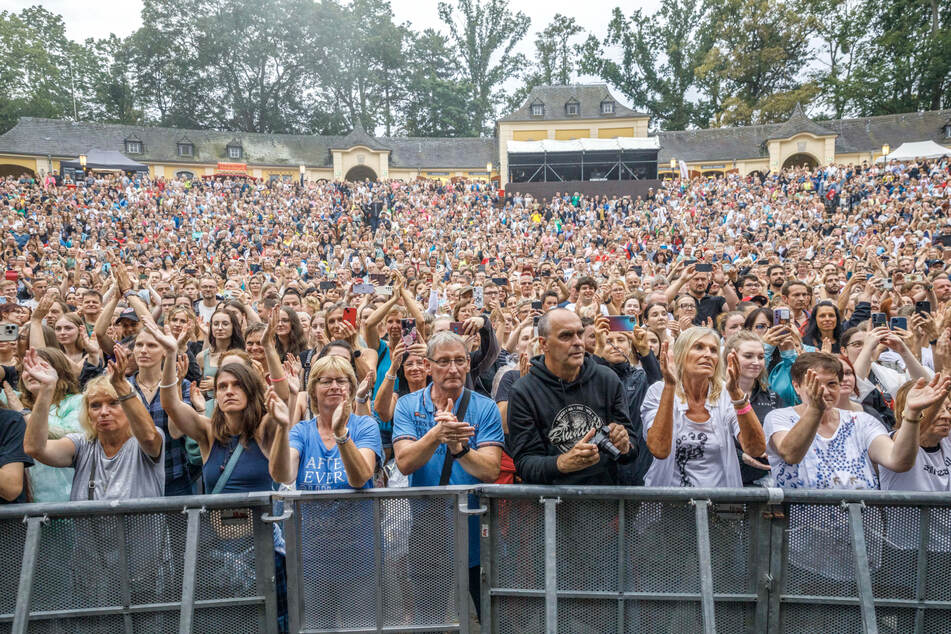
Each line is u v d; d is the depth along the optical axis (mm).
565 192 39062
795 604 3219
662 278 9094
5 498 3199
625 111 52906
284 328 6438
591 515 3279
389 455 4699
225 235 29422
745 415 3484
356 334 5531
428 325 6051
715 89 64875
